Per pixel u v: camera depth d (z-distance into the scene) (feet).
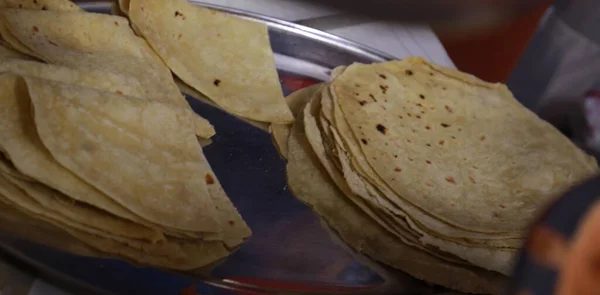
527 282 0.61
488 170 1.97
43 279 1.60
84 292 1.58
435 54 2.42
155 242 1.66
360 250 1.79
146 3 2.06
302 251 1.77
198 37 2.10
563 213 0.63
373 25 2.46
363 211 1.86
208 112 1.99
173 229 1.67
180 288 1.63
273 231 1.79
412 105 2.07
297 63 2.21
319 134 1.95
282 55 2.21
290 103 2.09
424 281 1.78
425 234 1.79
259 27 2.17
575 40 2.27
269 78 2.10
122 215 1.64
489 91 2.20
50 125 1.65
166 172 1.73
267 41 2.16
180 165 1.76
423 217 1.81
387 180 1.84
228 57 2.10
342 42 2.26
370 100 2.01
